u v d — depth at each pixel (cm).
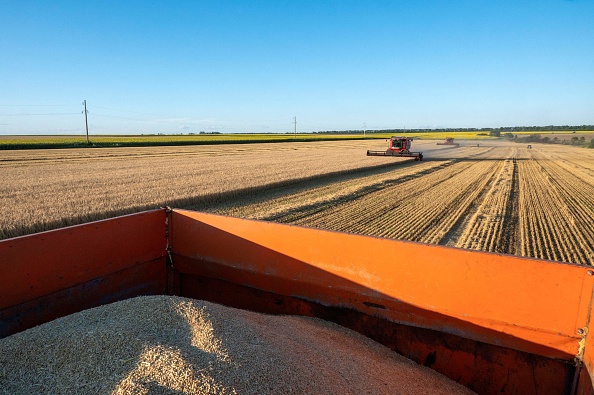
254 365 252
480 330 297
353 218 1198
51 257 347
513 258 282
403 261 325
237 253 415
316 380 258
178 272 465
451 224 1143
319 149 5372
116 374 235
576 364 265
